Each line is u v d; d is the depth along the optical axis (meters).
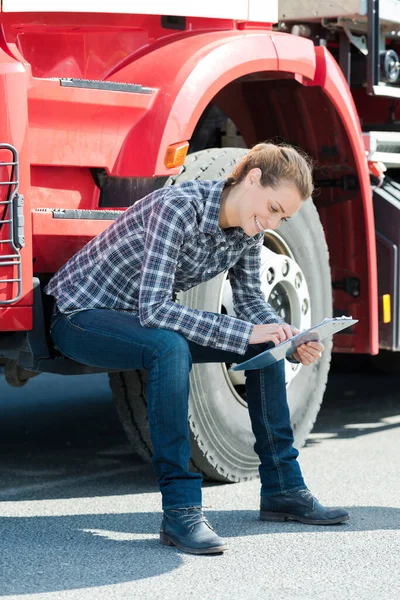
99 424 6.87
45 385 8.35
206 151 5.23
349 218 6.11
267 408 4.48
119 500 4.93
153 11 4.95
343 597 3.61
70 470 5.56
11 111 4.29
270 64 5.33
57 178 4.61
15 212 4.28
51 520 4.55
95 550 4.11
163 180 4.88
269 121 5.95
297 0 6.08
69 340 4.25
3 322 4.32
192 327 4.07
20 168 4.31
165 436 4.07
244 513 4.68
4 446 6.17
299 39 5.58
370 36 6.10
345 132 5.90
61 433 6.56
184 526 4.10
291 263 5.52
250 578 3.79
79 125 4.60
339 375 8.66
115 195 4.77
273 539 4.27
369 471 5.48
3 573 3.82
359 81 6.29
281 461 4.50
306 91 5.75
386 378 8.56
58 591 3.64
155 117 4.76
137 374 5.09
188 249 4.13
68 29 4.76
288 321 5.61
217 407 5.11
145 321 4.07
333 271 6.21
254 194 4.02
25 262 4.34
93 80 4.66
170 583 3.73
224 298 5.16
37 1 4.62
